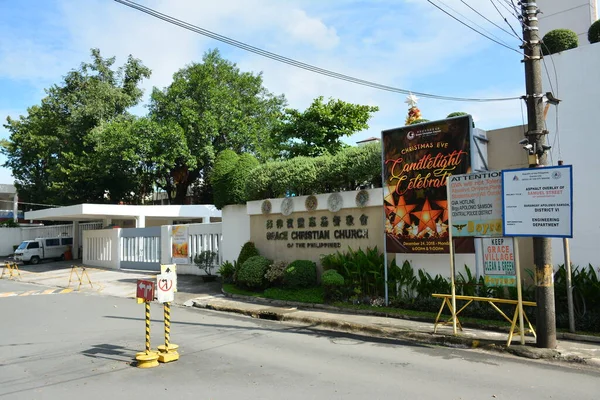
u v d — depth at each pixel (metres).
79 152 37.16
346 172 14.21
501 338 8.95
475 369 7.13
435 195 11.60
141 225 27.34
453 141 11.37
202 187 39.62
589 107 10.36
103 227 32.66
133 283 20.84
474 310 10.66
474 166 11.11
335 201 14.38
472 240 11.09
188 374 6.94
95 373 7.10
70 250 35.25
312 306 13.27
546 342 8.04
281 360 7.74
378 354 8.18
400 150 12.30
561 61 10.77
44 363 7.76
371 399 5.70
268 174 16.52
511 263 8.88
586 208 10.24
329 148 21.83
